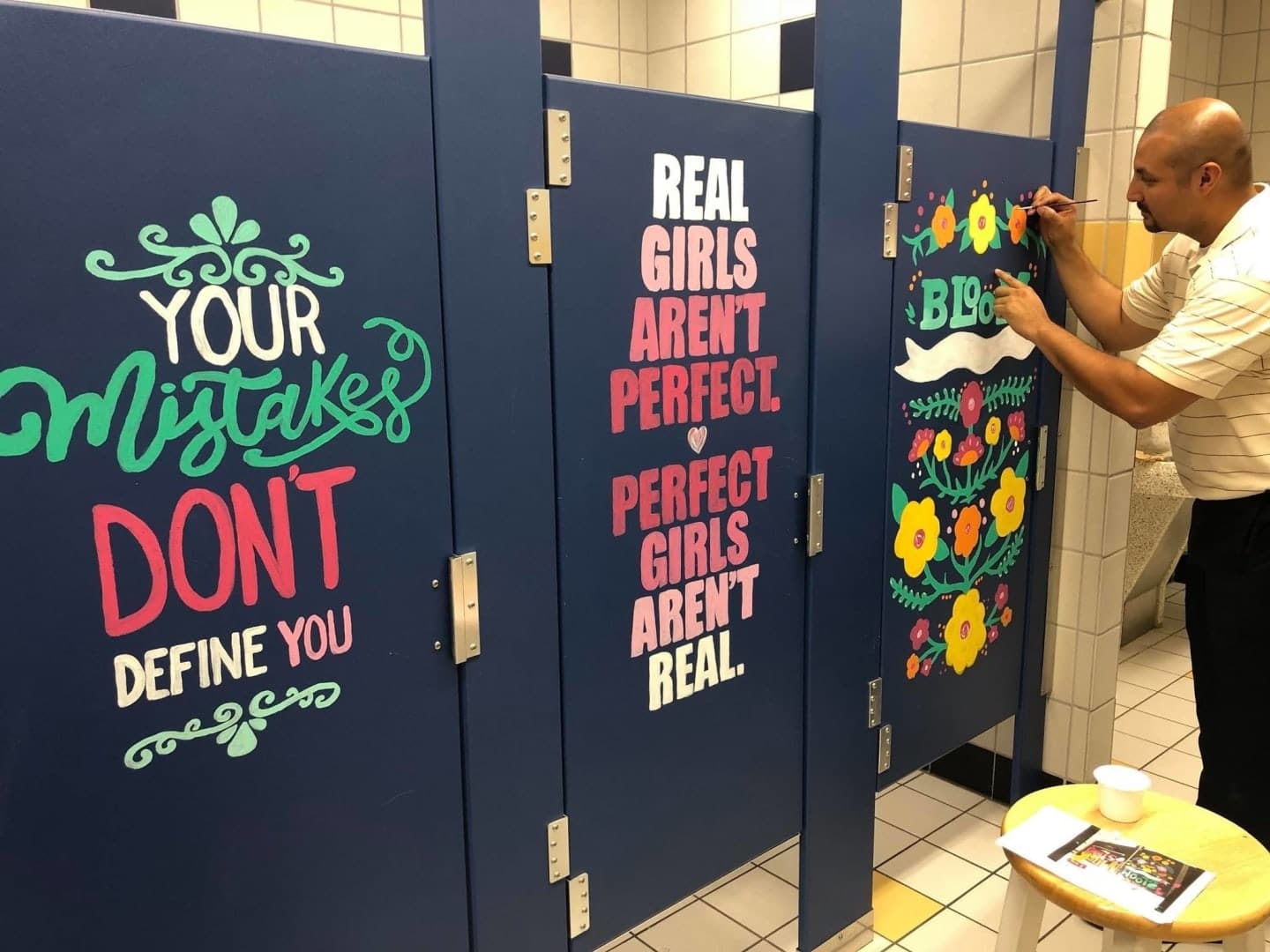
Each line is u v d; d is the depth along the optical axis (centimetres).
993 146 198
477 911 136
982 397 208
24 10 87
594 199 133
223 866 111
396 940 129
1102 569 231
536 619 136
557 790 143
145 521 100
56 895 100
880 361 182
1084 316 213
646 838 157
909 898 213
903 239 182
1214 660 188
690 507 154
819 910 190
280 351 107
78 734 99
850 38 163
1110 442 224
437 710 128
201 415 102
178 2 217
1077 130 217
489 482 128
